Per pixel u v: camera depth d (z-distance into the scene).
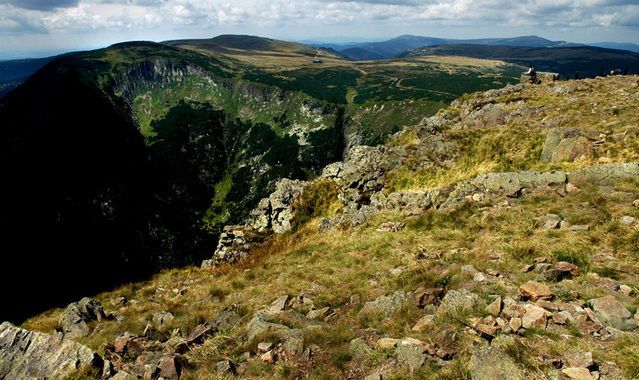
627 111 27.45
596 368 6.15
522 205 16.83
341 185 35.16
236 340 10.33
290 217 34.72
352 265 16.27
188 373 8.64
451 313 8.64
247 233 33.91
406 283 12.13
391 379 6.93
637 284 8.92
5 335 9.73
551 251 11.39
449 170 30.78
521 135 29.36
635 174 16.17
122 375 8.55
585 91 37.41
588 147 22.33
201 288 18.66
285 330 9.85
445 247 15.13
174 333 11.94
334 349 8.61
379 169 34.25
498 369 6.28
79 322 13.95
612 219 12.51
